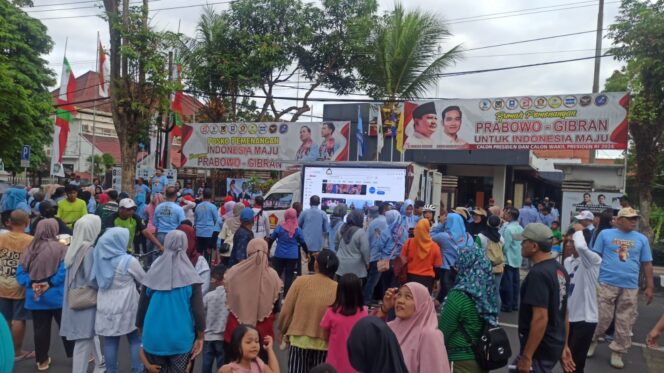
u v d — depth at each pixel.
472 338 4.23
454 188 19.62
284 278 10.37
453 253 9.70
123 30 18.03
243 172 24.77
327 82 26.70
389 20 22.80
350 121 20.36
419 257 8.62
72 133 45.91
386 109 20.39
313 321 5.04
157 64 18.66
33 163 27.73
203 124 22.06
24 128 20.62
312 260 11.06
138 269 5.62
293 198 16.19
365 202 14.77
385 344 3.30
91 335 5.77
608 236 7.39
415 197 14.91
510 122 16.39
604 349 8.18
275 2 24.64
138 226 9.86
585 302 6.12
